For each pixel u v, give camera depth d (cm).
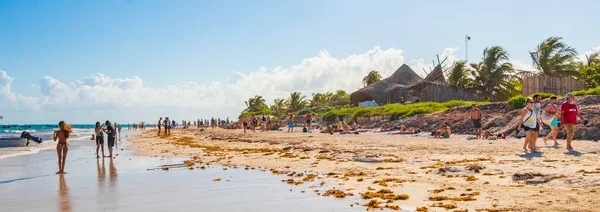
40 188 935
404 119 3212
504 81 4744
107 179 1062
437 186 774
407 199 673
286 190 812
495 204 596
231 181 959
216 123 8050
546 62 4631
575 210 531
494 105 2620
